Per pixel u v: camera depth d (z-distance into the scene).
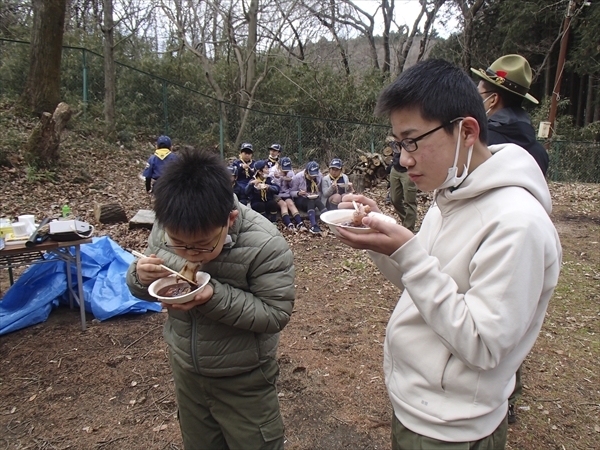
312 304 4.31
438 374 1.16
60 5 10.46
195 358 1.62
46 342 3.38
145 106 13.66
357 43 23.06
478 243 1.08
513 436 2.56
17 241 3.28
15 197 7.14
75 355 3.23
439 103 1.04
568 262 5.75
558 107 19.11
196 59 16.92
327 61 19.16
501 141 2.23
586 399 2.92
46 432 2.50
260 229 1.62
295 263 5.52
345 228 1.12
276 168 7.25
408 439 1.23
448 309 1.03
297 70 16.14
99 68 13.77
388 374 1.36
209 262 1.59
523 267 0.98
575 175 14.88
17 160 8.27
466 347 1.01
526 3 19.00
